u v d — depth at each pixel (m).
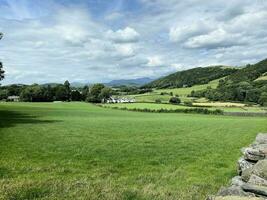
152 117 89.12
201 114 123.31
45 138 31.64
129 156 23.28
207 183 16.00
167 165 20.88
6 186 13.55
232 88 187.00
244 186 9.98
